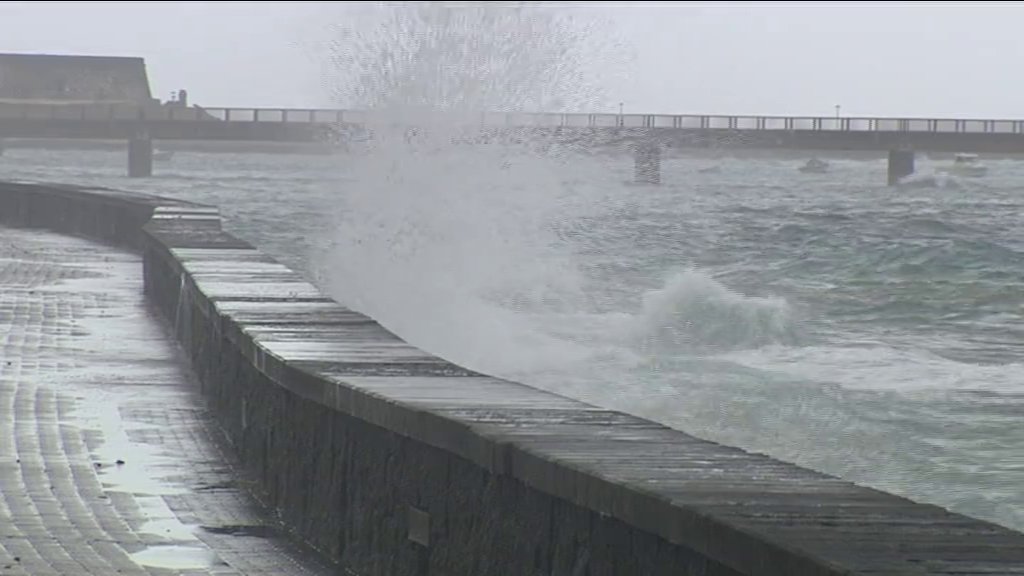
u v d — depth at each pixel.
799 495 15.91
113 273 77.25
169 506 27.44
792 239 122.69
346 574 22.89
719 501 15.62
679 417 39.94
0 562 22.83
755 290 81.44
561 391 45.03
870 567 13.41
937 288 81.62
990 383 46.00
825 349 55.44
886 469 32.97
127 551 23.89
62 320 57.56
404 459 21.42
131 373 44.06
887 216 180.75
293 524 25.98
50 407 37.81
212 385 37.41
